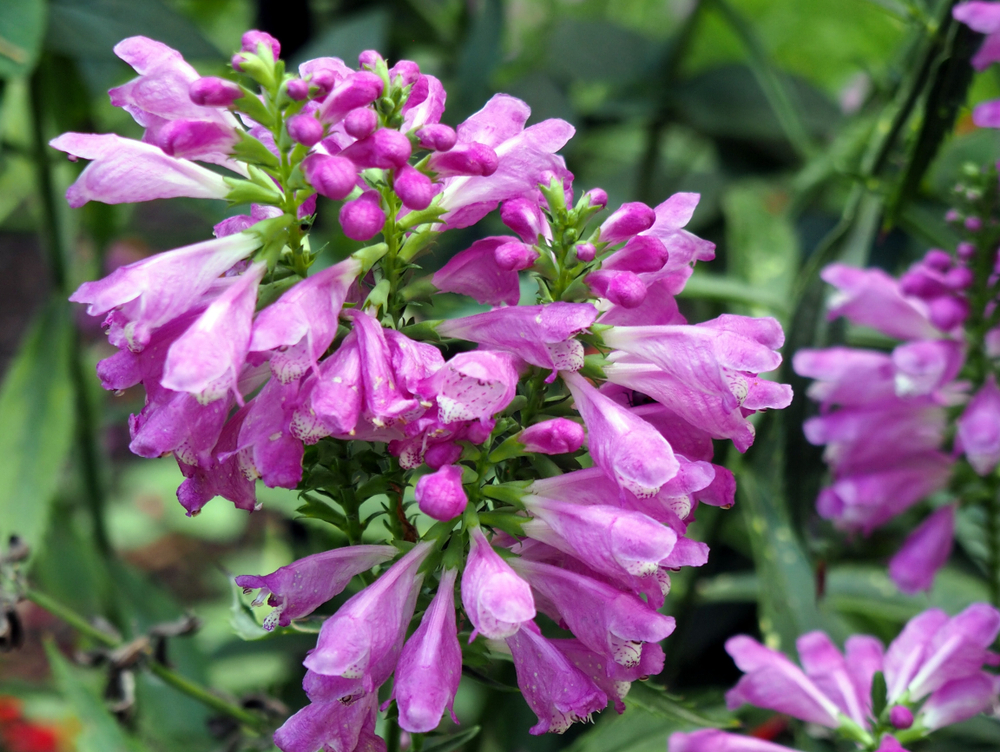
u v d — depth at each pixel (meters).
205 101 0.23
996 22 0.34
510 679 0.39
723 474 0.25
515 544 0.26
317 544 0.41
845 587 0.48
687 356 0.24
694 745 0.32
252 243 0.24
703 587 0.47
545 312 0.24
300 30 0.56
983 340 0.38
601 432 0.24
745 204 0.55
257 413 0.24
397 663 0.24
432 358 0.24
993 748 0.40
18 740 0.61
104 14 0.46
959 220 0.37
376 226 0.24
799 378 0.40
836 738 0.34
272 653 0.56
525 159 0.25
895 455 0.39
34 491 0.47
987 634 0.31
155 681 0.44
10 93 0.44
